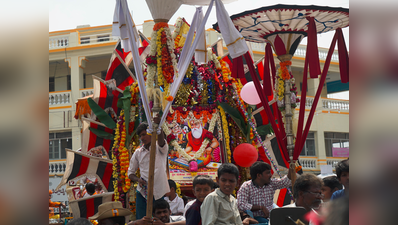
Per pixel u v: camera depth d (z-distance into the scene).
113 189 8.45
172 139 7.69
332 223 1.98
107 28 19.97
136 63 4.75
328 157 20.58
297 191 3.40
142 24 16.31
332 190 4.09
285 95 7.09
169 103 4.82
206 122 8.07
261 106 8.79
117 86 8.62
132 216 7.38
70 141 18.91
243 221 4.66
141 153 5.71
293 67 20.25
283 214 3.13
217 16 4.90
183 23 7.81
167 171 7.54
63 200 11.82
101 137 8.90
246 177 8.18
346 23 6.89
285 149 6.89
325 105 20.92
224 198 3.62
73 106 18.91
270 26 6.93
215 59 8.18
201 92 8.19
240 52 4.80
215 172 7.79
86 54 19.25
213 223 3.45
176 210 6.15
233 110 8.12
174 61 5.08
